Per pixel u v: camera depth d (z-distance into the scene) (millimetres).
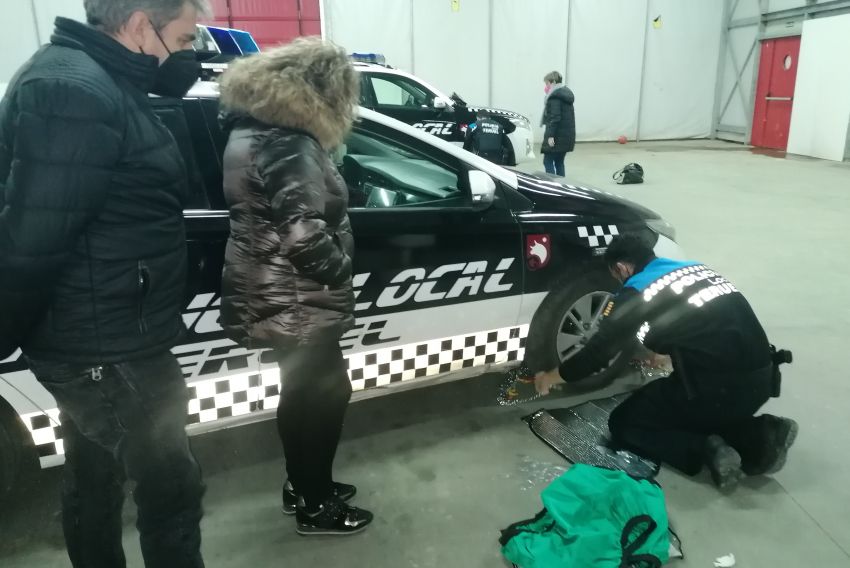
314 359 1714
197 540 1425
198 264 1887
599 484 1953
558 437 2498
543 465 2340
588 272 2623
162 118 1891
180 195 1269
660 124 13852
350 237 1706
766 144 12508
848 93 10078
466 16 12281
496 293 2459
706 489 2207
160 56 1201
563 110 7543
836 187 7832
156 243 1218
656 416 2303
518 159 7977
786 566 1858
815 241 5273
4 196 1062
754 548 1928
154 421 1275
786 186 7930
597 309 2744
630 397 2416
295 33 11578
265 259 1578
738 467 2158
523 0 12430
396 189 2420
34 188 997
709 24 13328
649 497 1940
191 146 1925
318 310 1638
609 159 10828
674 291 2133
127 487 2182
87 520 1427
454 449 2443
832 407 2711
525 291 2518
